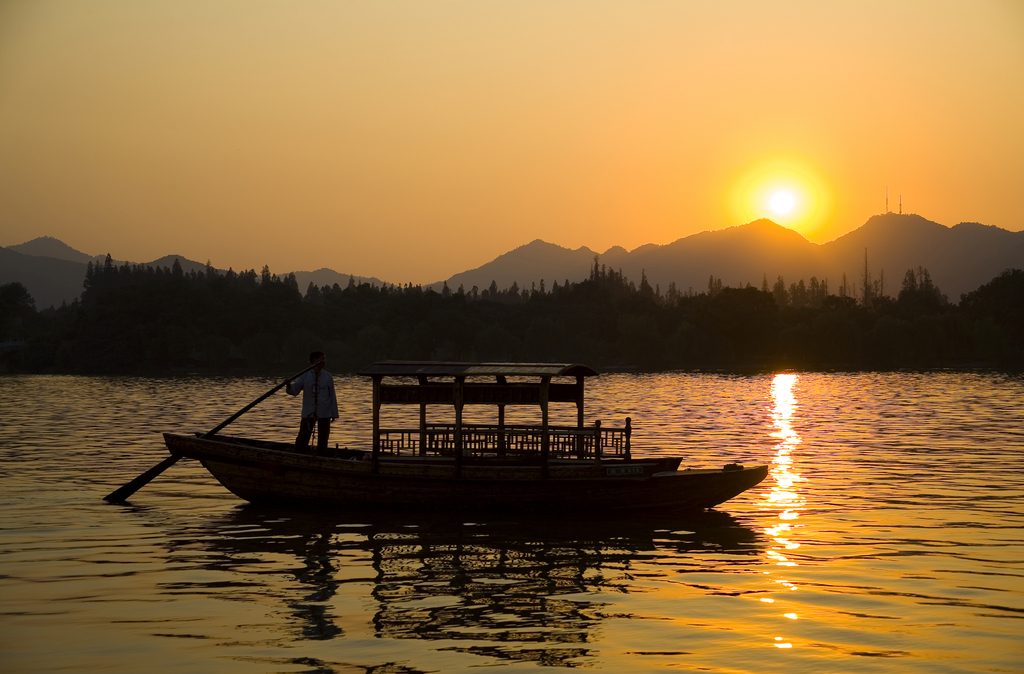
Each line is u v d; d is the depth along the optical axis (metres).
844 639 9.00
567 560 12.23
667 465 16.23
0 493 17.22
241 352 120.88
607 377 90.38
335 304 148.88
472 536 13.72
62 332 121.06
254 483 15.86
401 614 9.75
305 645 8.76
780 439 28.58
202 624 9.37
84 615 9.65
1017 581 11.16
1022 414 39.91
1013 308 132.12
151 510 15.63
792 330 123.19
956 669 8.22
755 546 13.14
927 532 14.14
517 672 8.10
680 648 8.73
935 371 101.62
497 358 119.25
